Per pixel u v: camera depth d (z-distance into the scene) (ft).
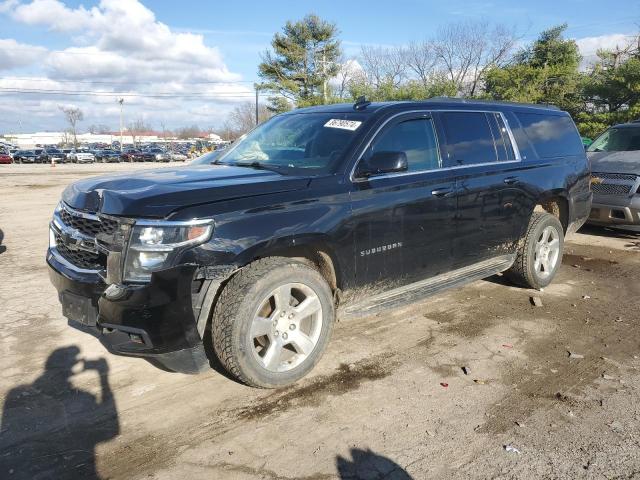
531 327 15.80
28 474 9.16
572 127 20.94
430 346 14.42
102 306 10.75
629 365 13.29
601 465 9.37
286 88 151.94
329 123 14.58
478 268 16.74
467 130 16.24
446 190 14.83
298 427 10.56
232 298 10.98
